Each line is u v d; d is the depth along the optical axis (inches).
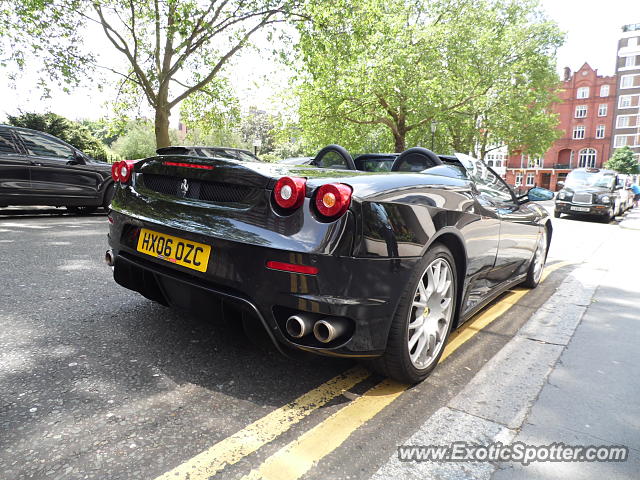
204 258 77.9
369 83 783.7
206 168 82.0
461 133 1189.1
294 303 69.9
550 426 74.5
